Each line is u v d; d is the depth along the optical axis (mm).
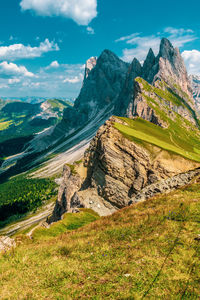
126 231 16516
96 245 15188
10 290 10680
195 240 12250
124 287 9438
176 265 10359
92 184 72812
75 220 32906
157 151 64625
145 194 42688
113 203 64438
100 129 91125
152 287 9016
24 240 20906
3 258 14867
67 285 10539
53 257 14164
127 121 118562
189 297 8078
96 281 10430
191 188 24266
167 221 16000
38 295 10000
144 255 11953
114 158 66062
